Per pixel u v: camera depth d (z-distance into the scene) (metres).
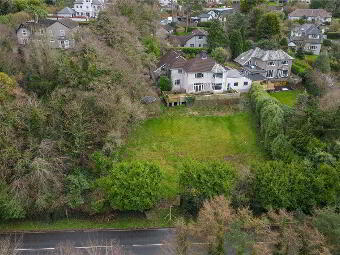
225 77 55.81
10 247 27.55
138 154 40.81
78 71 39.84
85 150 35.22
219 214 24.98
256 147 42.72
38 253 27.92
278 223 26.62
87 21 76.12
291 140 36.19
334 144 35.22
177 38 75.12
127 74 44.53
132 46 52.88
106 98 37.38
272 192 29.69
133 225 31.17
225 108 52.56
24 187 29.66
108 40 52.28
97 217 31.88
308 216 28.33
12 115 33.03
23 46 52.78
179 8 107.19
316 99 48.59
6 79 38.56
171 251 27.47
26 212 30.64
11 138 31.73
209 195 29.91
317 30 78.44
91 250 28.06
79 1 91.62
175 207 32.84
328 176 29.94
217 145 43.31
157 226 31.02
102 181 31.17
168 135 45.22
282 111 42.09
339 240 23.88
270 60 61.84
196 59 55.91
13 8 71.31
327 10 104.81
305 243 24.53
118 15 61.62
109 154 35.72
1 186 29.66
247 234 24.80
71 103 35.66
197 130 46.62
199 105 53.06
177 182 35.50
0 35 50.59
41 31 58.59
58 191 31.22
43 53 44.22
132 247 28.72
